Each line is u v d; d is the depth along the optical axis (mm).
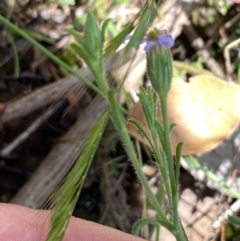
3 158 181
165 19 187
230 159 183
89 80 122
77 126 170
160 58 68
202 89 154
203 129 150
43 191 163
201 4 200
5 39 197
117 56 127
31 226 126
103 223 171
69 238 132
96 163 178
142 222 73
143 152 187
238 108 152
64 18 206
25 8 205
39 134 186
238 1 199
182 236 73
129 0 197
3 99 190
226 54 198
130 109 165
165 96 70
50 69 196
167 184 72
